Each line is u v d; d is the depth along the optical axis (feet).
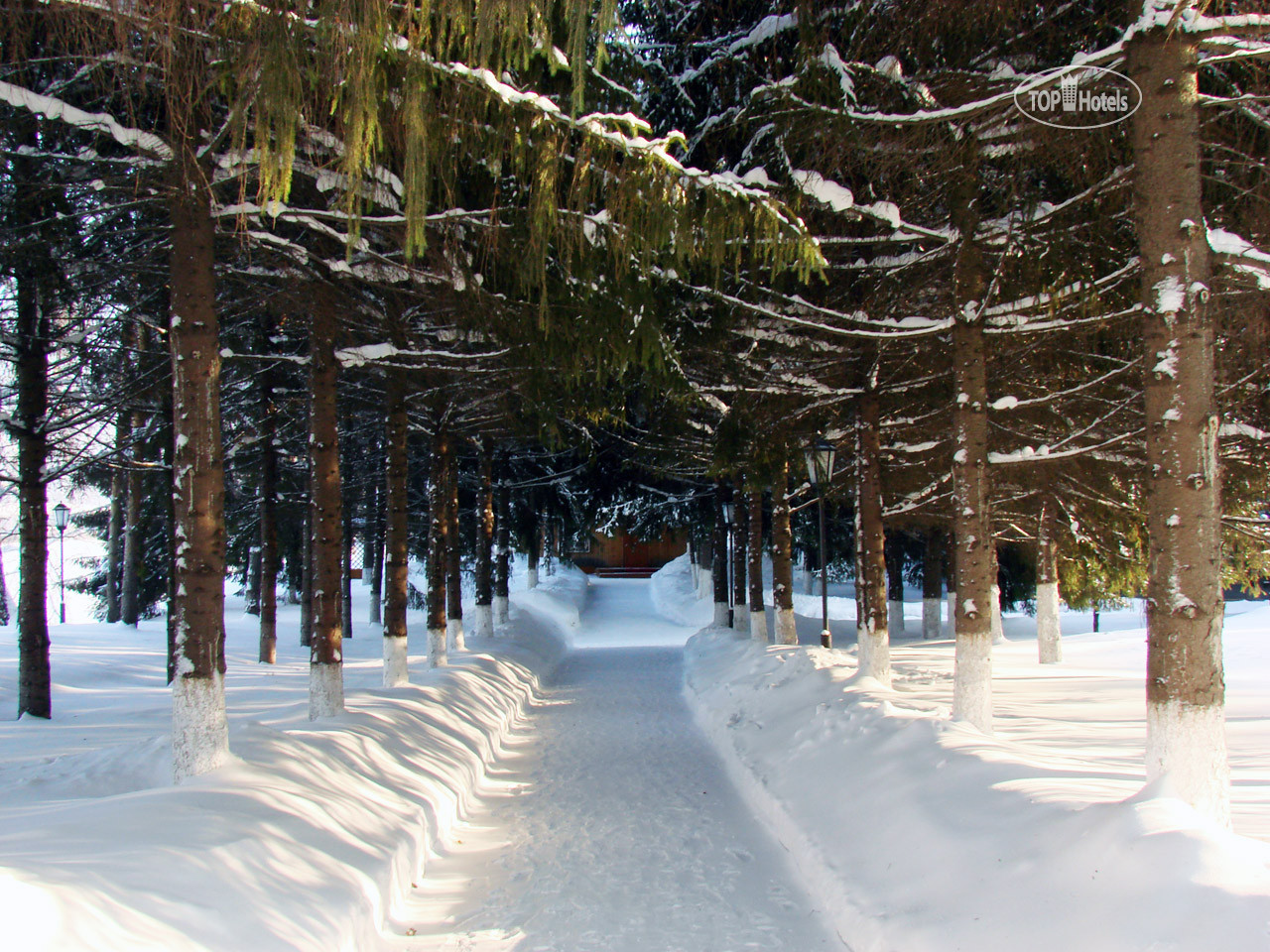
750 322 29.94
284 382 52.29
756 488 39.75
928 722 21.62
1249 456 30.89
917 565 104.53
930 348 31.04
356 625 93.56
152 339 42.16
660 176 17.06
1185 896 10.52
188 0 14.66
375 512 87.81
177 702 17.85
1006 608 96.37
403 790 21.35
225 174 20.15
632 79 26.86
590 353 23.21
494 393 36.86
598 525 106.73
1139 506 40.24
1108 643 60.39
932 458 41.09
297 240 24.93
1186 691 14.17
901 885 14.96
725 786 26.78
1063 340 27.86
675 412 38.63
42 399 34.96
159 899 11.34
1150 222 15.25
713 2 28.22
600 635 91.66
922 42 22.34
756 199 17.35
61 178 24.12
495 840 22.02
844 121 21.54
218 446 19.03
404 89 15.20
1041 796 15.23
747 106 25.08
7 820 14.69
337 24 13.64
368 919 14.84
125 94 17.53
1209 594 14.33
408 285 26.91
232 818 14.98
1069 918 11.48
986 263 26.14
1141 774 18.19
